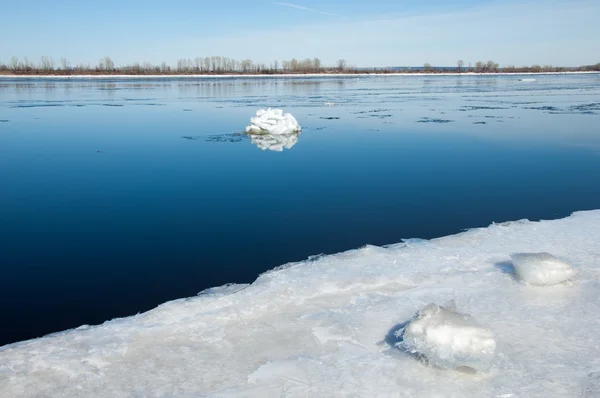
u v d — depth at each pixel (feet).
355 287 25.48
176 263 31.09
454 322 18.85
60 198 45.96
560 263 25.36
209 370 18.44
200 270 30.04
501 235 33.55
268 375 18.12
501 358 18.93
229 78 364.17
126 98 163.43
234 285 27.61
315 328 21.43
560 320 21.81
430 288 25.31
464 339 18.02
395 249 31.45
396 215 40.60
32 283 28.45
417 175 54.85
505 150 68.44
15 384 17.44
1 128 91.66
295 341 20.42
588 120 98.02
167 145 75.61
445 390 17.06
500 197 45.68
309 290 24.93
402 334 20.25
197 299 24.41
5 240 35.14
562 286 25.23
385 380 17.70
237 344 20.18
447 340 18.13
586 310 22.68
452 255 29.91
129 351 19.67
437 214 40.83
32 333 23.30
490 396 16.70
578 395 16.70
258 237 35.63
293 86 252.01
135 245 34.17
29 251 33.12
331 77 398.21
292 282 25.85
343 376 17.97
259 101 154.40
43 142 77.15
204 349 19.81
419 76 423.23
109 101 150.92
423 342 18.60
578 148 69.26
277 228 37.60
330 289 25.14
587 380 17.51
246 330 21.27
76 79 325.01
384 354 19.45
